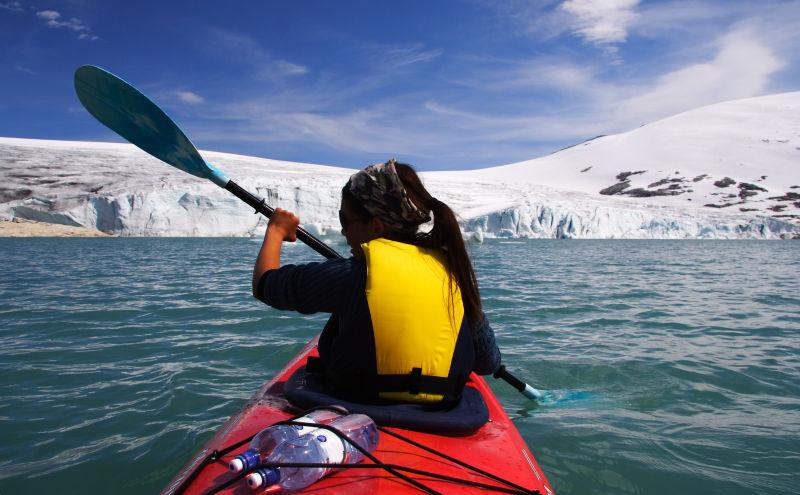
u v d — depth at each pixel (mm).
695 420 2580
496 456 1316
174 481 1222
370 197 1280
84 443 2248
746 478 2018
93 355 3611
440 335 1297
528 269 11117
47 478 1964
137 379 3094
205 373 3223
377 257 1264
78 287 7098
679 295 7051
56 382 3031
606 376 3275
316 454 1076
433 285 1288
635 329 4680
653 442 2312
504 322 4938
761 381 3199
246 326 4578
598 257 16016
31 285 7273
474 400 1486
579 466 2094
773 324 4996
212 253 15188
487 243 27266
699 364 3547
